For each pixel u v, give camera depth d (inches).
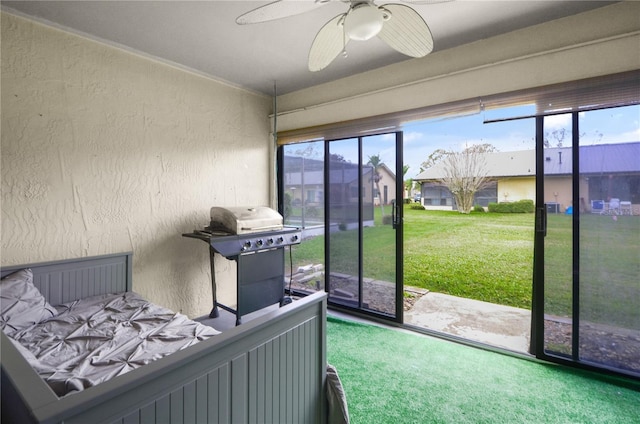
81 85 87.3
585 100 76.4
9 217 75.8
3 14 74.7
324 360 55.1
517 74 85.6
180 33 87.6
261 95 139.5
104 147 92.0
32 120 79.0
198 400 35.0
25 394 25.7
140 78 99.7
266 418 44.1
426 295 191.3
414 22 52.8
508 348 92.7
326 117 125.3
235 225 103.3
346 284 125.2
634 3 71.9
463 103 93.8
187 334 60.6
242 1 73.0
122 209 96.0
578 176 79.4
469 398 70.5
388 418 64.1
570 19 79.0
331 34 57.0
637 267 73.9
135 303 79.0
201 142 117.1
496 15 79.0
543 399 69.8
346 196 124.3
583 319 80.2
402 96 106.0
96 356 51.1
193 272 115.8
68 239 85.0
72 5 73.9
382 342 98.6
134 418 29.1
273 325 44.7
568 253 81.4
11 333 59.6
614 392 71.6
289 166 143.2
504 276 193.0
